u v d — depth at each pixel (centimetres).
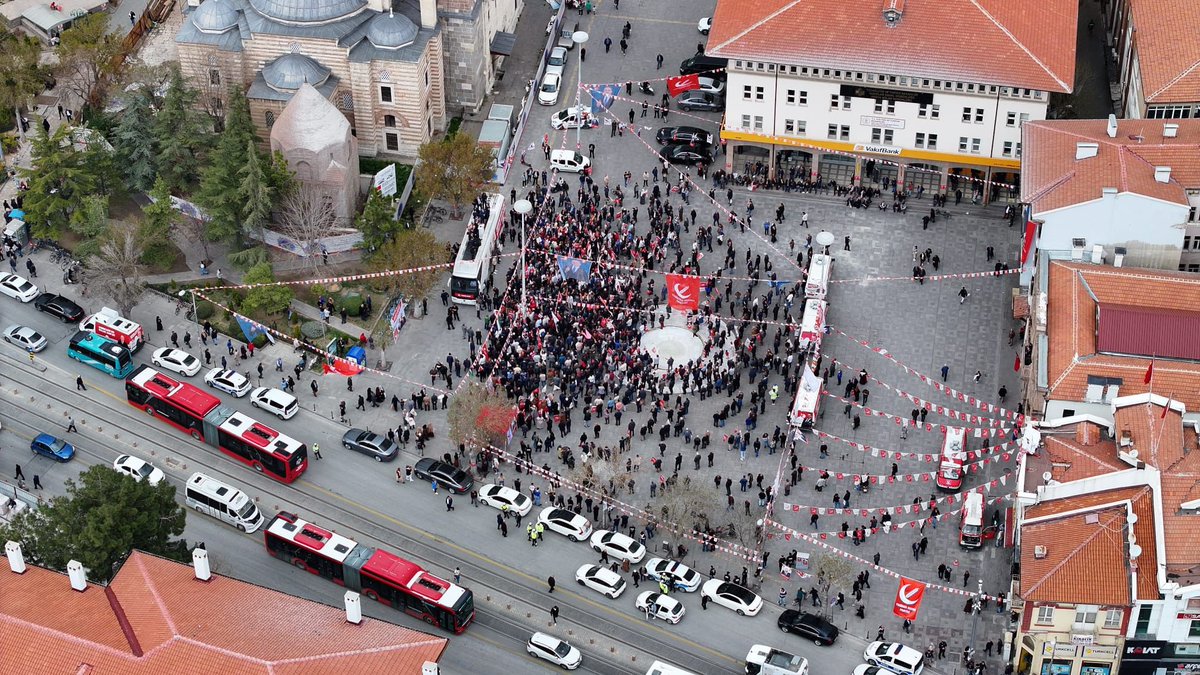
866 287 19000
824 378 17788
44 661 11769
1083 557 14138
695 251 19150
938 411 17375
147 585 12531
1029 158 18125
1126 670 14312
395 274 18312
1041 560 14212
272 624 12325
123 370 17725
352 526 16250
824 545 15962
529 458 16800
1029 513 14762
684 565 15625
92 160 19525
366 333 18400
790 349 17938
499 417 16500
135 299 18175
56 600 12350
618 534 15862
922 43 19325
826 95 19788
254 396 17425
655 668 14325
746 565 15812
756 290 18975
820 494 16488
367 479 16775
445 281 19200
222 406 17050
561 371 17638
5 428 17162
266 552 15888
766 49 19612
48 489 16500
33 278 19025
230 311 18575
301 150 19025
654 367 17900
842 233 19788
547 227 19538
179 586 12650
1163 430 14900
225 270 19225
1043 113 19188
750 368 17925
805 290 18475
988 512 16238
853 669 14812
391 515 16388
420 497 16588
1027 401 16900
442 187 19725
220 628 12119
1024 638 14400
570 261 18425
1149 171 17412
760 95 19975
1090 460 14962
